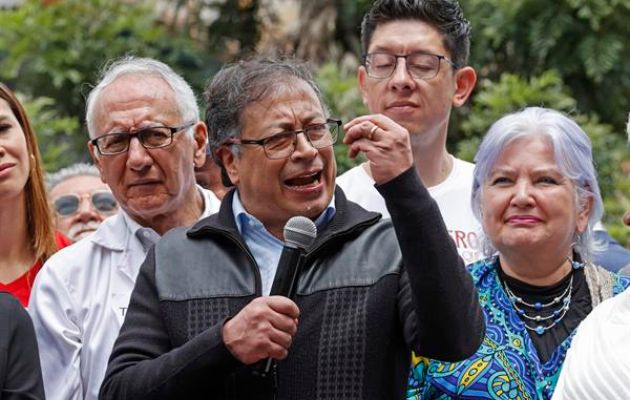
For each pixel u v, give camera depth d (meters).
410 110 8.57
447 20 8.69
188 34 17.00
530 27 14.54
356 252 6.67
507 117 7.53
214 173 9.24
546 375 7.11
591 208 7.50
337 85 13.84
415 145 8.69
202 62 16.69
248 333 6.11
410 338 6.40
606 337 6.42
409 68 8.60
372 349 6.46
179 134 7.93
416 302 6.19
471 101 14.78
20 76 16.17
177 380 6.24
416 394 7.19
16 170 8.39
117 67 8.10
